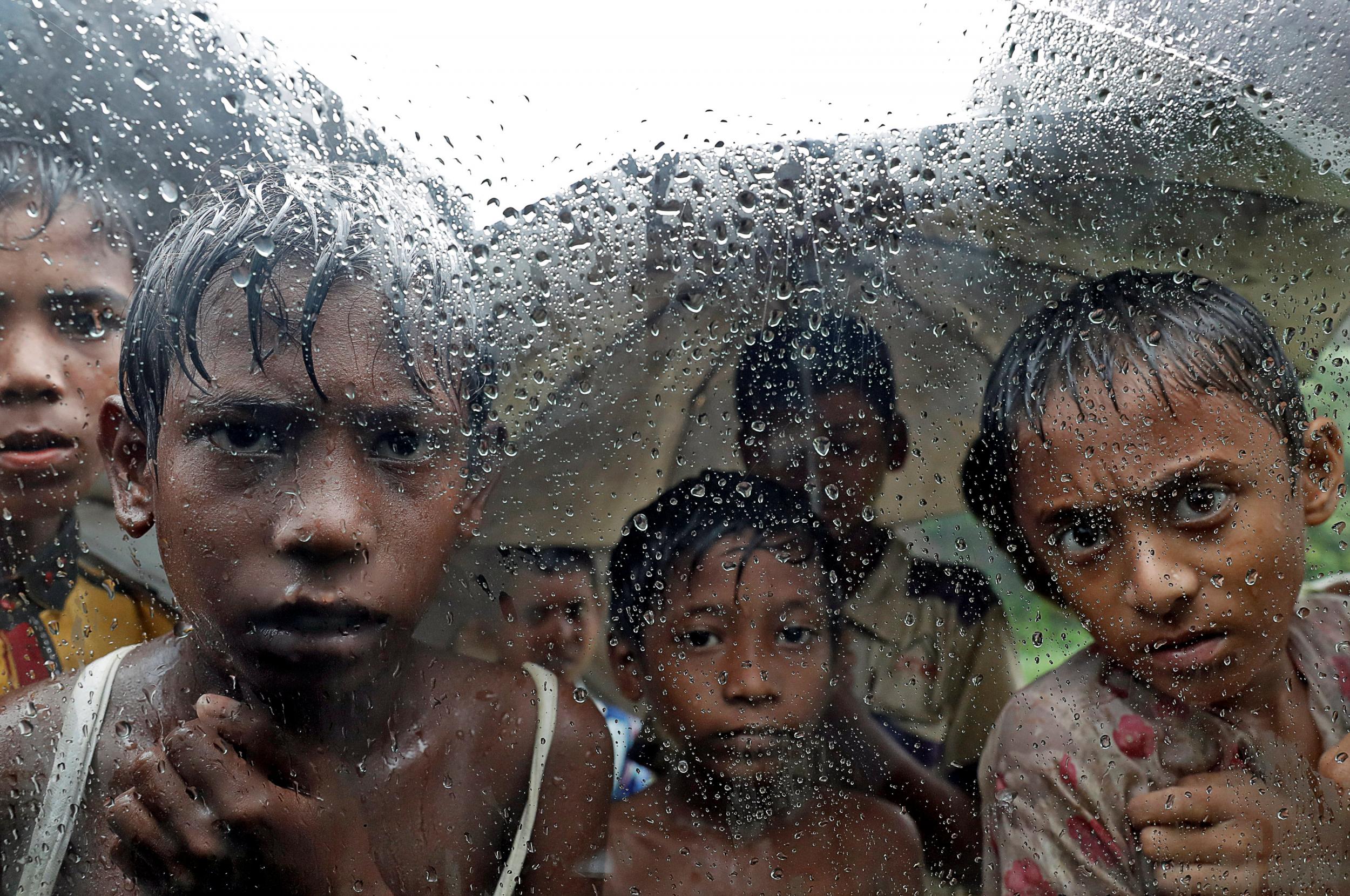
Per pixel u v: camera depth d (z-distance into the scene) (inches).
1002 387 30.1
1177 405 28.9
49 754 23.7
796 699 27.6
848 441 28.6
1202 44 38.3
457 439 24.9
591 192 31.4
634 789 26.7
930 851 28.3
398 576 23.6
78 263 25.5
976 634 29.5
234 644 22.9
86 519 26.2
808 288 31.1
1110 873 28.9
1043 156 35.3
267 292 23.1
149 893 22.3
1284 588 29.8
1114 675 30.6
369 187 27.5
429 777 24.5
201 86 28.8
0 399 25.2
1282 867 28.3
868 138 34.4
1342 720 30.9
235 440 22.5
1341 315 32.8
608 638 26.6
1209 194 34.9
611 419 27.6
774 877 27.0
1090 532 29.5
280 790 22.7
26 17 28.0
